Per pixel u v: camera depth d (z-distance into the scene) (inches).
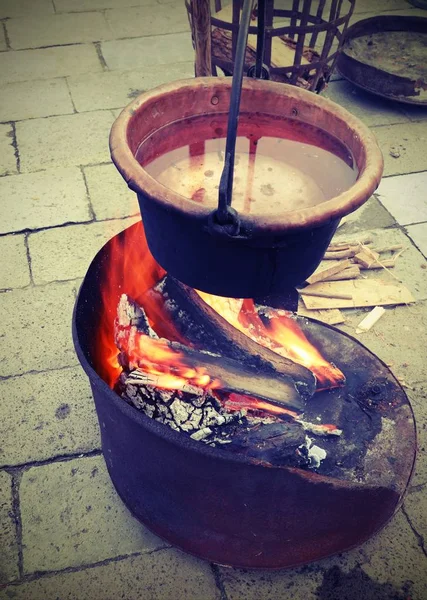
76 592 74.3
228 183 42.2
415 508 83.0
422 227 129.5
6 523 80.4
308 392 79.4
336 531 70.4
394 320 109.3
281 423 72.2
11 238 122.9
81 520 81.0
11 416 92.0
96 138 152.9
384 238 126.4
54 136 152.6
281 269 51.6
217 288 53.6
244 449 69.6
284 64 131.3
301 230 45.8
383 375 86.4
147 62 185.8
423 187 140.3
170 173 56.1
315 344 90.9
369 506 67.3
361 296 112.3
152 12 213.5
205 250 49.7
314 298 112.1
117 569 76.5
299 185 55.2
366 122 162.4
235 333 80.9
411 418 81.0
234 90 41.3
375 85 161.0
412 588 75.4
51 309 108.8
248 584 75.7
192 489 63.9
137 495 74.6
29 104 164.4
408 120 163.8
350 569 77.1
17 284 113.3
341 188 54.5
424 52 177.8
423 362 102.1
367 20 181.6
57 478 85.1
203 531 70.7
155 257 57.8
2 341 102.9
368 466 75.5
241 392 74.5
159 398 75.4
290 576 76.5
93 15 210.5
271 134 62.5
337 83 178.5
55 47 191.5
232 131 41.8
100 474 85.7
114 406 59.9
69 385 96.6
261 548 71.0
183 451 57.9
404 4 222.1
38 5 215.9
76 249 121.1
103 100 167.5
